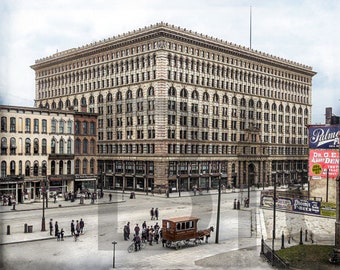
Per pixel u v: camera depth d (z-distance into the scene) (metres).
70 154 74.81
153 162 80.94
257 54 102.56
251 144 89.81
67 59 108.12
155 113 81.44
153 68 87.00
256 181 86.31
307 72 115.56
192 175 84.38
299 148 103.44
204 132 88.38
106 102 94.19
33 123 69.75
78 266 26.36
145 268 28.94
